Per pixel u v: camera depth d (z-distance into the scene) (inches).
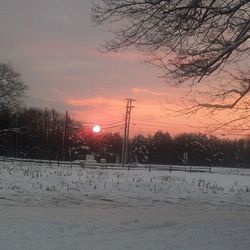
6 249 399.2
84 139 4894.2
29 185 1019.3
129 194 1072.8
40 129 4719.5
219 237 487.8
